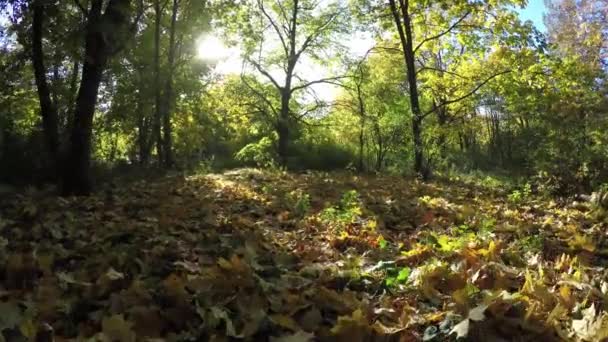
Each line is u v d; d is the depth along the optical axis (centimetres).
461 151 2570
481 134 3806
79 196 802
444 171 1908
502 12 1541
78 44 872
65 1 972
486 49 1634
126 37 872
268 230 551
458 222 627
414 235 532
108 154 1986
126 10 856
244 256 384
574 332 265
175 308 295
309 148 2273
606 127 1141
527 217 666
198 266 378
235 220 566
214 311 276
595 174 974
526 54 1551
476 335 259
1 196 789
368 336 265
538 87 1527
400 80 2331
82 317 302
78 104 841
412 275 356
